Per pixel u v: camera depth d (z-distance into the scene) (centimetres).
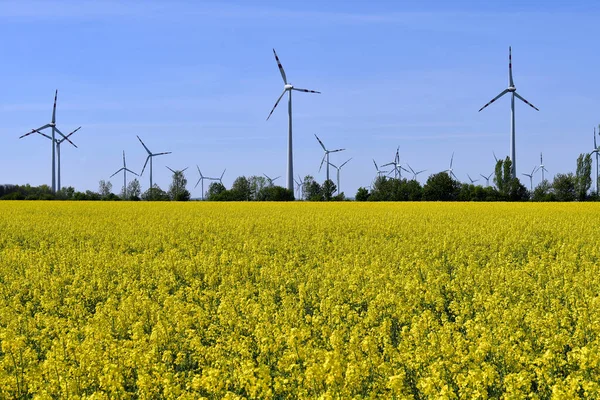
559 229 3331
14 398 1024
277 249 2784
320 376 941
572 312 1477
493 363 1098
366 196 10481
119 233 3453
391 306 1506
